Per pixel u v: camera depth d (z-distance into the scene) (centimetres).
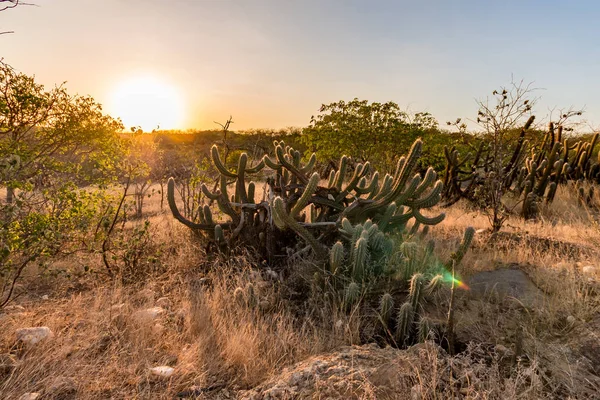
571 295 374
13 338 309
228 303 379
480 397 234
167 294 428
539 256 505
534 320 339
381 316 337
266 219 514
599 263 466
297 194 516
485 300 386
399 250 446
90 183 606
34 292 425
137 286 440
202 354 302
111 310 355
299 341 324
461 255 374
